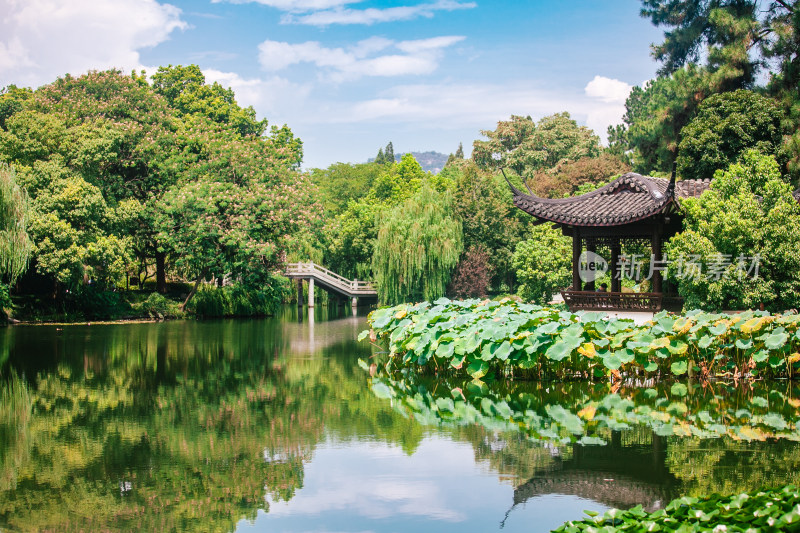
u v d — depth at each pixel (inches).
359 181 2699.3
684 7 1221.1
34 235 984.9
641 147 1352.1
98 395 475.2
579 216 692.7
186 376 556.4
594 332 497.7
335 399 459.2
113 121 1290.6
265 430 374.6
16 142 1080.8
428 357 534.0
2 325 1006.4
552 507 257.4
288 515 253.9
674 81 1208.8
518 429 370.6
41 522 246.8
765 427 367.6
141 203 1275.8
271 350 733.9
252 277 1246.3
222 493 277.0
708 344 480.7
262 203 1245.7
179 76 2110.0
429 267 1342.3
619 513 211.2
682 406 423.8
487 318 544.4
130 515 253.6
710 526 185.3
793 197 641.0
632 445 334.3
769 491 206.5
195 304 1261.1
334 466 310.0
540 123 2426.2
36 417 405.7
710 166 993.5
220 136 1561.3
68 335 877.2
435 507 259.8
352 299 1535.4
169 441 352.2
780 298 611.5
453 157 2878.9
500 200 1531.7
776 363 494.0
